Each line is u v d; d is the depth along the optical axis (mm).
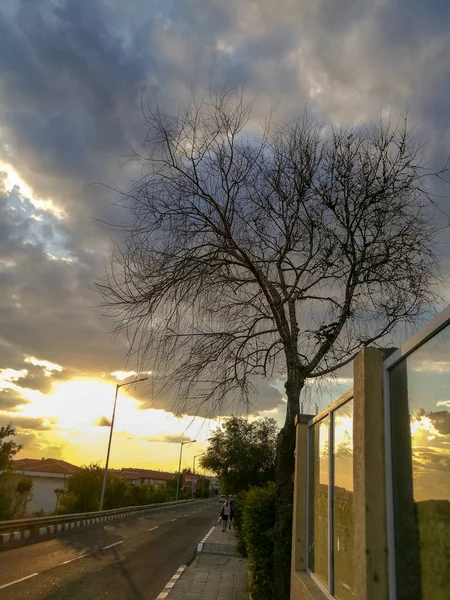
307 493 6566
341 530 4387
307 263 8234
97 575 12023
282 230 8180
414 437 2934
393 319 7969
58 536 20844
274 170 8109
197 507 68375
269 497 8602
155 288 7266
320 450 5848
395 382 3350
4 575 11289
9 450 27453
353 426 3793
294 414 7922
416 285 7723
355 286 7988
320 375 8094
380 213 7711
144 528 27797
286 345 8016
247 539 9383
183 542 20984
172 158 7574
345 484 4309
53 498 58094
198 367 7730
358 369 3719
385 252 7727
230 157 7770
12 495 25781
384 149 7754
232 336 8047
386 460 3336
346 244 7703
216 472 28375
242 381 7977
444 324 2498
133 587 10781
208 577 12312
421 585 2715
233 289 7949
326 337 8078
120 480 47969
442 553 2455
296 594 6027
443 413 2486
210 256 7621
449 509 2387
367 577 3186
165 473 128875
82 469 42469
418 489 2828
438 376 2580
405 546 2994
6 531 18938
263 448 25953
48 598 9312
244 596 10102
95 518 30406
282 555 7371
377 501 3305
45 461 66312
